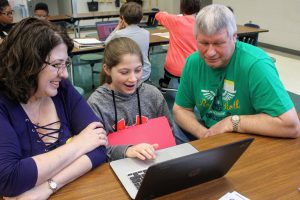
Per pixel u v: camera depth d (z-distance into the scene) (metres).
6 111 1.11
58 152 1.07
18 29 1.04
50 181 1.02
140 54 1.59
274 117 1.38
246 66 1.47
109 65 1.57
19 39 1.03
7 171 0.96
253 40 4.52
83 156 1.13
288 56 6.04
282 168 1.16
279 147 1.30
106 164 1.19
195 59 1.68
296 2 5.86
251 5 6.89
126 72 1.54
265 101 1.42
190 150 1.27
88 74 4.98
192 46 3.45
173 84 4.34
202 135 1.61
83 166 1.10
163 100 1.75
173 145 1.40
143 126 1.44
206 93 1.66
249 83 1.48
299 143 1.34
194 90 1.73
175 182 0.96
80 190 1.03
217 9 1.39
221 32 1.37
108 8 9.24
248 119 1.43
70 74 3.81
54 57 1.05
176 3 9.30
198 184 1.06
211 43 1.40
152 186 0.91
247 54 1.49
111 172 1.13
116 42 1.59
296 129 1.37
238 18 7.34
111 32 3.83
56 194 1.01
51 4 9.07
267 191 1.03
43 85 1.08
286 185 1.06
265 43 6.75
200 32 1.41
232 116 1.48
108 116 1.58
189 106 1.82
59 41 1.06
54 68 1.07
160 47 6.05
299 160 1.21
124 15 3.30
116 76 1.55
